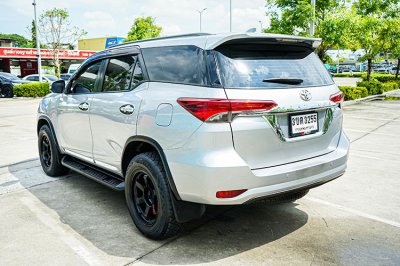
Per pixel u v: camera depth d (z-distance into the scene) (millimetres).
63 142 5020
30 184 5234
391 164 6164
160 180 3201
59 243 3439
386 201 4484
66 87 4879
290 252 3242
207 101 2863
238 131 2889
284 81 3176
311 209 4230
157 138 3197
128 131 3549
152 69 3535
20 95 23062
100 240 3498
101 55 4344
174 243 3422
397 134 8969
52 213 4168
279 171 3047
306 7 12539
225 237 3537
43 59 43719
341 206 4324
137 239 3514
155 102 3275
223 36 3045
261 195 2967
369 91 20250
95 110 4090
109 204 4445
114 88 3963
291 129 3172
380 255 3188
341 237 3529
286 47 3467
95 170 4496
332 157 3490
